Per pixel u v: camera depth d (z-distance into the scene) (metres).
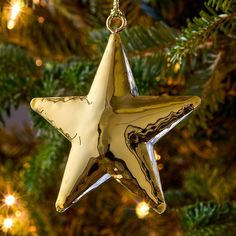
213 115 0.48
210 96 0.42
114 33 0.33
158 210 0.32
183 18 0.46
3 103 0.49
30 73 0.49
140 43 0.42
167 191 0.49
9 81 0.48
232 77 0.45
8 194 0.47
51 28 0.50
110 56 0.32
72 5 0.50
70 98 0.34
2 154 0.58
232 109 0.48
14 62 0.49
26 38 0.50
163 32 0.42
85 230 0.51
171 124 0.32
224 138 0.49
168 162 0.53
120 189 0.53
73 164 0.33
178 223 0.46
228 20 0.38
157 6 0.47
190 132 0.43
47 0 0.44
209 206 0.43
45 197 0.51
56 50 0.50
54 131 0.47
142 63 0.42
